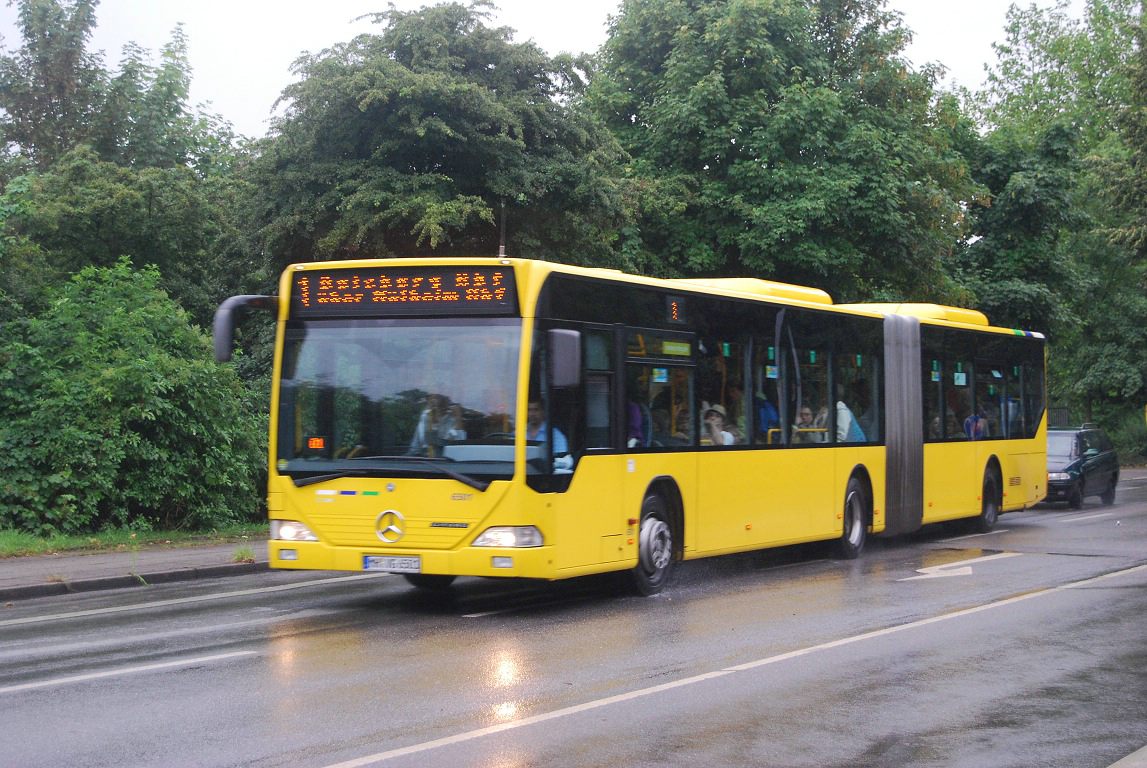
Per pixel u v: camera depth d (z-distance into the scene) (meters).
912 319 18.92
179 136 35.47
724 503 14.10
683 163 30.28
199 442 20.31
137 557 16.53
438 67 22.77
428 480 11.18
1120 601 12.50
